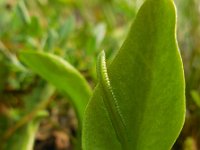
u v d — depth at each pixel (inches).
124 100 3.8
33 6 11.2
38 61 5.0
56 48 8.1
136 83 3.7
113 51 9.0
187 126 7.9
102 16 12.4
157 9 3.5
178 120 3.7
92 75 8.1
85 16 12.5
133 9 10.5
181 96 3.6
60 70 5.0
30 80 8.2
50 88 7.6
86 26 10.6
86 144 3.7
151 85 3.7
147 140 3.8
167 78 3.6
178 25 9.2
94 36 8.5
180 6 9.3
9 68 8.0
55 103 8.4
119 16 13.2
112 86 3.7
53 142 8.3
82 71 8.4
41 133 8.3
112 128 3.7
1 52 8.1
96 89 3.7
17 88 8.3
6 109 8.2
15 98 8.5
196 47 8.9
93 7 13.3
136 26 3.6
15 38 8.9
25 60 5.1
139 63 3.7
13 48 9.1
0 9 10.2
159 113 3.7
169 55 3.6
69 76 5.1
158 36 3.6
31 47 8.3
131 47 3.7
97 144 3.8
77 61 8.2
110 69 3.7
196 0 9.2
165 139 3.7
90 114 3.7
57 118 8.7
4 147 6.7
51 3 11.9
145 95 3.7
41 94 7.5
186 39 9.0
